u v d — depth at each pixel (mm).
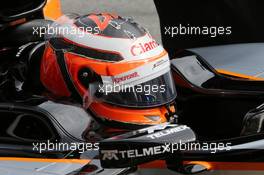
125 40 11930
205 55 15164
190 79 14344
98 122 12203
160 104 12164
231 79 14375
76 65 12016
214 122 14391
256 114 13156
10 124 12555
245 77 14406
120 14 24547
